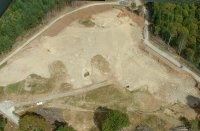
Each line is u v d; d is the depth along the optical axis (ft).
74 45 539.29
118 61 525.34
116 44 542.16
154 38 551.59
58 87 499.10
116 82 505.66
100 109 480.64
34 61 522.88
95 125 468.75
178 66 524.11
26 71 512.22
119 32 556.51
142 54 536.01
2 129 458.09
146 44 545.44
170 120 474.08
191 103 491.72
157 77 512.63
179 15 549.13
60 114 475.72
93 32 554.87
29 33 551.18
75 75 510.17
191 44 526.16
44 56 527.81
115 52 533.55
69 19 570.05
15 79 504.02
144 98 491.31
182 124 471.21
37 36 549.95
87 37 548.31
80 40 545.03
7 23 524.11
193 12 553.23
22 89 495.41
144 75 513.45
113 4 590.55
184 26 543.80
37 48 537.24
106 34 553.23
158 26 548.72
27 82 501.97
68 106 482.69
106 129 440.86
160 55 535.19
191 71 520.01
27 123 443.32
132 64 523.70
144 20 574.97
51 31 555.69
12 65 519.19
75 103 485.56
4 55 528.63
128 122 447.01
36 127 445.37
